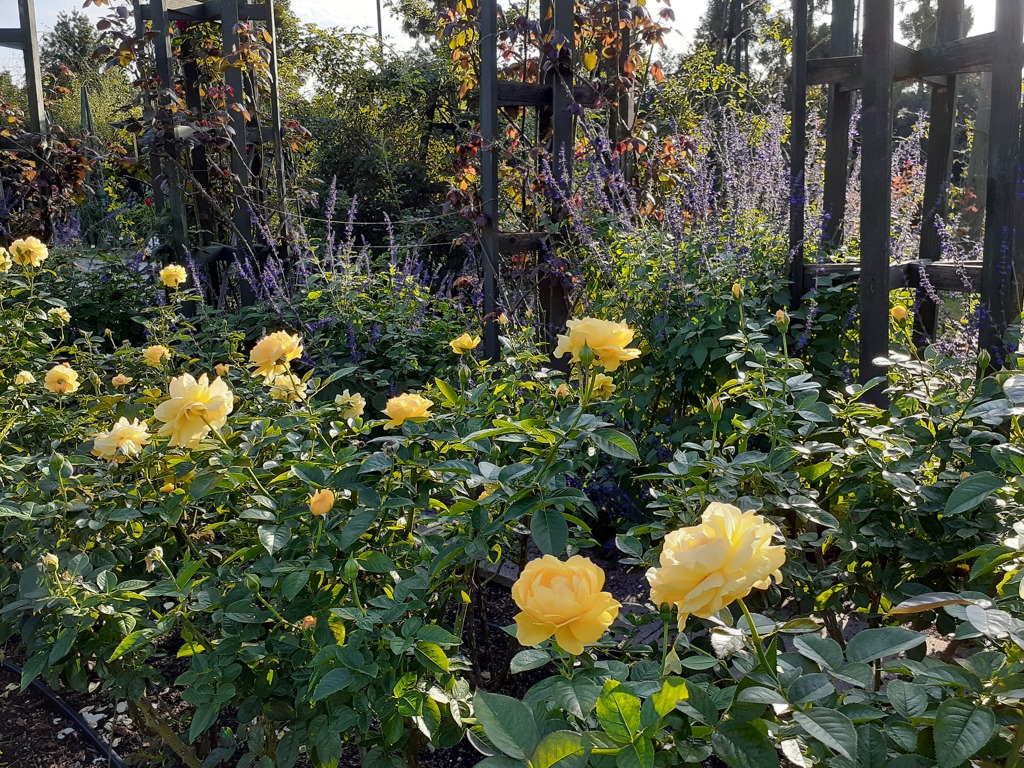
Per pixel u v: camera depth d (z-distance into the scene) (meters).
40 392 2.73
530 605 0.92
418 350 4.18
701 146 4.29
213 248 5.24
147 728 1.96
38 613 1.79
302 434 1.97
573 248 4.05
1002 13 2.53
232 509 1.83
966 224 4.70
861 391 1.94
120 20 5.17
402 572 1.59
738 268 3.14
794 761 0.93
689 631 1.55
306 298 4.54
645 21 4.55
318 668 1.40
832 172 3.35
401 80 11.19
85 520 1.73
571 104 4.11
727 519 0.88
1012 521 1.58
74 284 4.84
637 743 0.87
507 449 2.11
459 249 8.25
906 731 0.99
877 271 2.82
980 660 0.98
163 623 1.52
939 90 3.24
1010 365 2.60
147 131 5.04
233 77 5.32
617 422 2.95
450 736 1.44
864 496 1.72
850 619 2.29
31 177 5.68
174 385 1.55
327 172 10.70
